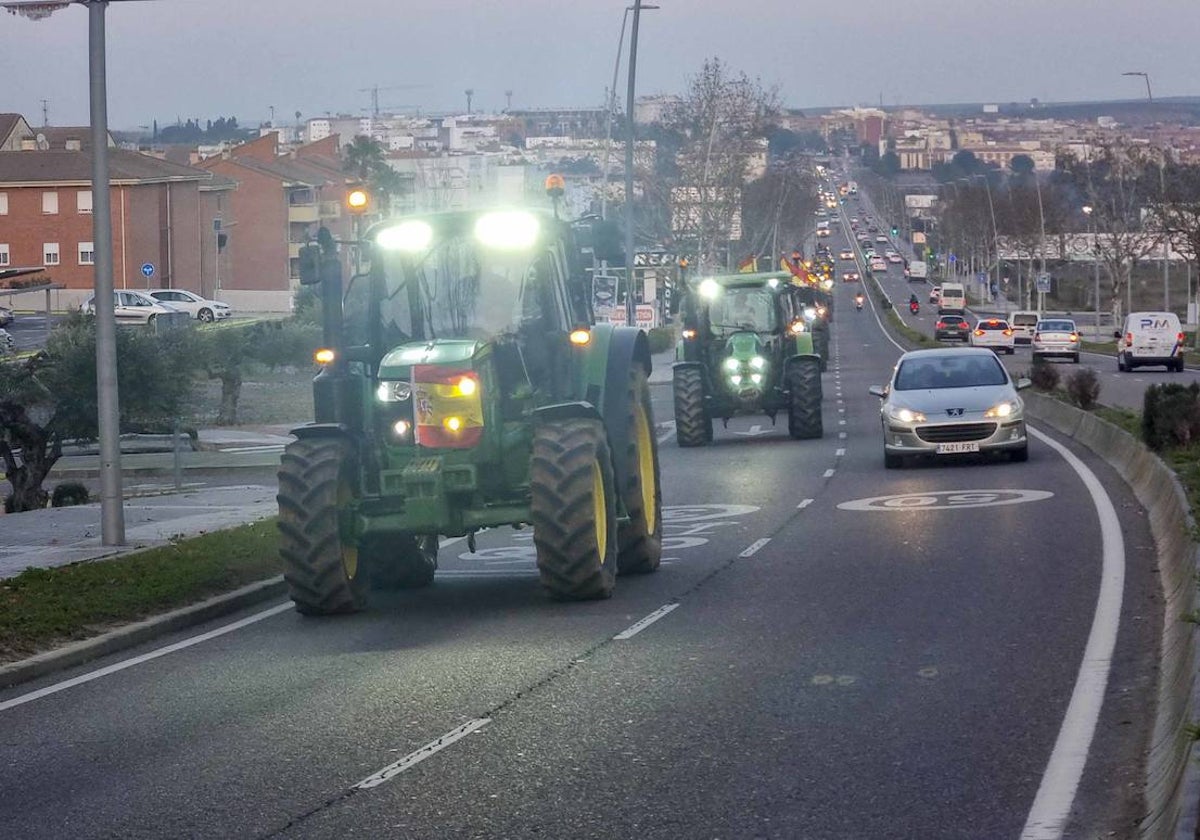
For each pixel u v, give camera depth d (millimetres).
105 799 8367
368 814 7801
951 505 20047
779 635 11992
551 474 13742
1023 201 135625
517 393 14266
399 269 14484
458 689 10641
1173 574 13164
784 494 22828
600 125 131625
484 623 13383
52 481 33844
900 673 10406
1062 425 31797
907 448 25109
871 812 7418
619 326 16516
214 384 59281
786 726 9141
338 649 12594
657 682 10516
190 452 37188
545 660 11500
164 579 15648
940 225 197500
